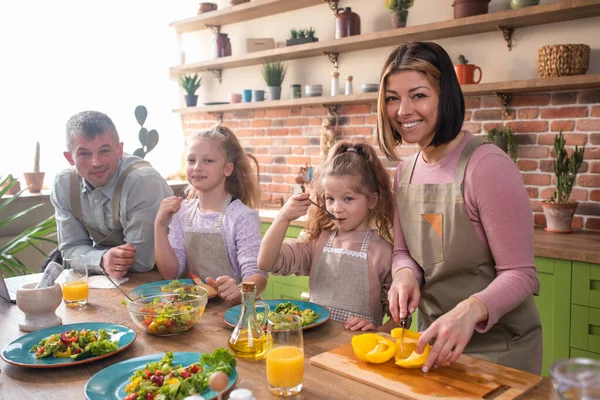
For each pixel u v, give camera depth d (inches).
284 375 38.9
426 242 57.3
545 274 98.3
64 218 87.1
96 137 77.4
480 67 126.8
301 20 163.2
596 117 111.4
